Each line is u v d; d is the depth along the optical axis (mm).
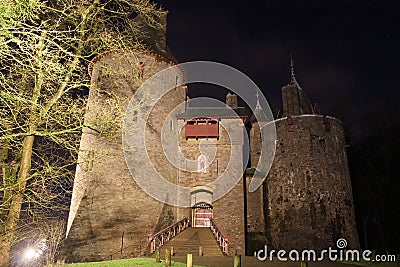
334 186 24203
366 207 29094
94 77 18078
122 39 11000
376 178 29859
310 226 23125
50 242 11523
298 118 26000
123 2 10375
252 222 23906
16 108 7949
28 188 8633
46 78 7656
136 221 19047
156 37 23641
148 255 15062
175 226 19984
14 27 5750
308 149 24984
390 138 30797
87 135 20344
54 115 8398
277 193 24781
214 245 16969
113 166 19453
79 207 18672
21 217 9352
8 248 8336
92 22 9641
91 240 17875
